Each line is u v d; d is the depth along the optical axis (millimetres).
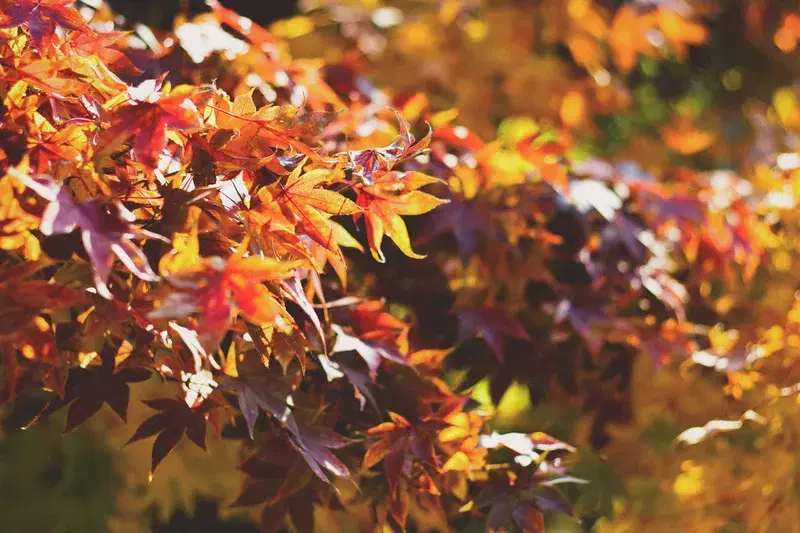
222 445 1875
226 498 1900
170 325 1448
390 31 2807
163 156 1502
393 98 1903
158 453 1540
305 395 1594
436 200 1508
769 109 3035
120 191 1462
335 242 1493
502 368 1781
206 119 1491
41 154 1446
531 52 2805
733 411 1801
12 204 1422
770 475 1749
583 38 2680
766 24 3102
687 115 2748
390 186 1512
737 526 1794
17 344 1438
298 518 1610
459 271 1784
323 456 1558
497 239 1716
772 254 1927
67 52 1503
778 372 1766
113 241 1381
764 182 1971
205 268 1395
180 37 1718
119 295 1459
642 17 2627
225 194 1488
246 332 1481
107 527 1934
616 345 1819
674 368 1866
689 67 3199
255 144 1492
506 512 1615
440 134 1752
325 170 1481
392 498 1576
